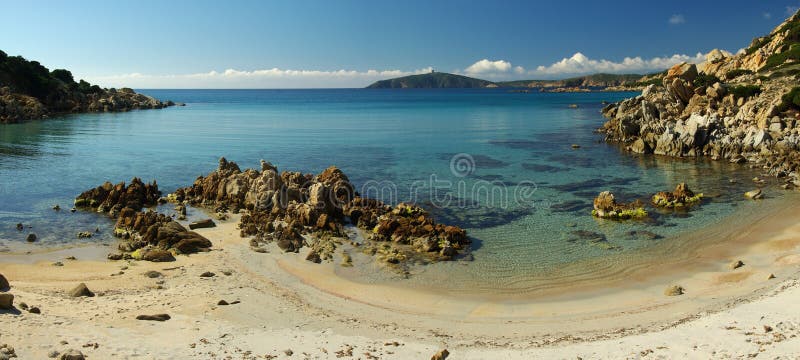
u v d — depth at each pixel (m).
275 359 17.31
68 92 151.12
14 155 66.81
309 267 28.03
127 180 51.69
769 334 17.70
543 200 43.00
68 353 15.95
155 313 20.84
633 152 69.31
